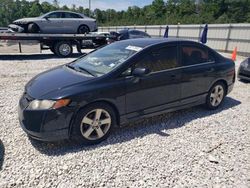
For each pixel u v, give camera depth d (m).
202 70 4.54
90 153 3.23
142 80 3.76
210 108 4.95
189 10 61.47
